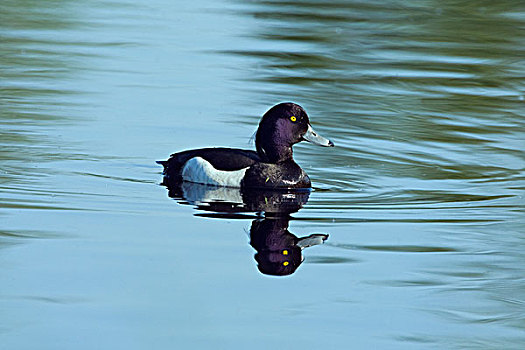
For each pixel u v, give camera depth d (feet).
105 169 45.09
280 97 58.54
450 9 84.58
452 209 39.68
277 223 36.91
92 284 29.48
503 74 65.36
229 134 51.78
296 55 69.67
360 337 26.43
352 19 81.41
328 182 44.32
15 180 42.06
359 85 61.77
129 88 59.93
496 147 50.21
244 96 58.65
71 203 38.93
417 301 29.14
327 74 64.49
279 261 32.09
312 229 36.22
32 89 58.49
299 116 44.09
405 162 47.67
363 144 50.29
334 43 73.36
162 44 72.84
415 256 33.22
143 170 45.50
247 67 65.98
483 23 78.79
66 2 89.25
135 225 35.88
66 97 57.16
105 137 50.06
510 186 43.60
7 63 64.80
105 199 39.86
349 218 38.01
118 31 77.30
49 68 64.18
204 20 82.17
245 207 39.50
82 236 34.27
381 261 32.53
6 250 32.45
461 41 74.18
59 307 27.76
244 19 82.38
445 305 28.89
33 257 31.81
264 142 44.45
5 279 29.76
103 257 31.99
